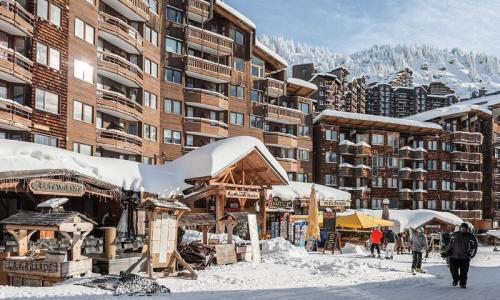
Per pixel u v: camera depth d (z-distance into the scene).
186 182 29.56
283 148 58.09
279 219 44.97
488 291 13.80
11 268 13.95
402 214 52.97
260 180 33.19
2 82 30.42
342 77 123.12
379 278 17.28
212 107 50.19
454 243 14.91
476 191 72.94
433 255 35.56
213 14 52.09
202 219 20.64
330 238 32.59
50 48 32.44
